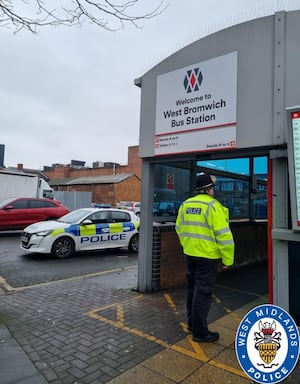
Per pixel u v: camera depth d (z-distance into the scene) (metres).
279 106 3.60
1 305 4.71
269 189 3.71
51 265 7.75
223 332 3.73
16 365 2.99
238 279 6.41
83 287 5.71
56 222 9.12
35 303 4.80
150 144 5.08
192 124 4.48
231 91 4.05
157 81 5.00
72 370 2.91
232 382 2.72
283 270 3.42
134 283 6.00
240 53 3.99
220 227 3.33
